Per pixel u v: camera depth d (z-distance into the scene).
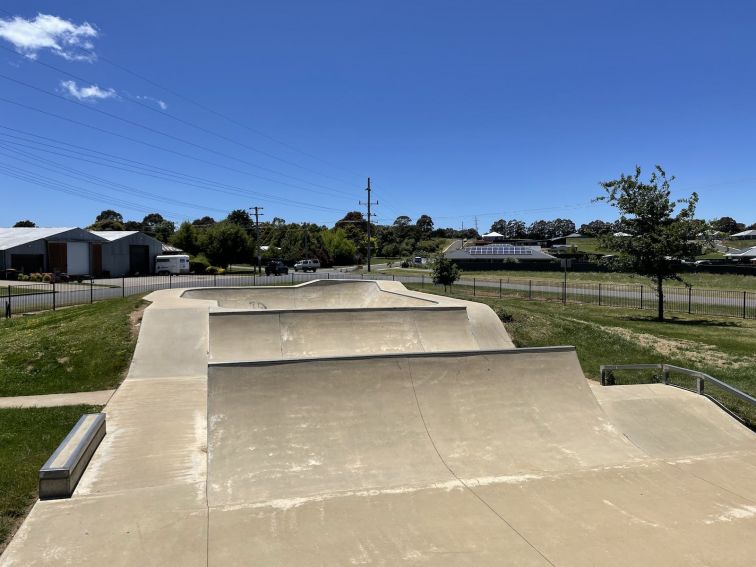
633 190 19.98
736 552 4.48
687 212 19.27
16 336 12.61
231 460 5.69
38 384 9.48
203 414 7.57
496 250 73.56
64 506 4.81
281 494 5.24
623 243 20.00
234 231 61.09
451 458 6.19
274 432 6.13
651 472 6.22
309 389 6.70
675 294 31.28
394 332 12.59
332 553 4.26
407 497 5.30
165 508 4.85
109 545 4.21
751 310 23.55
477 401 7.19
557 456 6.50
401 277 47.28
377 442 6.27
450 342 12.80
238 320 11.73
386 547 4.38
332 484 5.50
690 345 14.40
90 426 6.15
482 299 25.80
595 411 7.58
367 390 6.89
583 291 33.50
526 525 4.83
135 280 39.97
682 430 7.64
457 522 4.84
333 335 12.14
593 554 4.38
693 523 4.98
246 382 6.55
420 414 6.80
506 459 6.30
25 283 34.56
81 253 42.22
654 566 4.24
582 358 13.02
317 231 97.19
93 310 15.63
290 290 19.89
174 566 3.98
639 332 16.16
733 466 6.51
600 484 5.82
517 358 7.86
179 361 10.50
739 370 11.73
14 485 5.30
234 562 4.06
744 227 129.75
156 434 6.71
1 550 4.24
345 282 21.25
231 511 4.86
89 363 10.32
